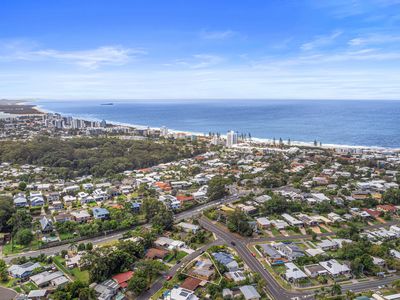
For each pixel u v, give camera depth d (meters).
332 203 159.62
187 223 138.62
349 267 102.25
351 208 155.38
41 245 119.81
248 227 129.38
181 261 108.81
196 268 102.25
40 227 136.12
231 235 130.12
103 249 105.19
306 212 152.38
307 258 107.38
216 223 141.88
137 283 90.50
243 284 94.38
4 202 144.50
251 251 116.81
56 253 115.12
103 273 96.38
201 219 146.38
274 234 131.12
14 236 127.25
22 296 88.56
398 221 143.50
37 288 93.38
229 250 117.19
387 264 103.94
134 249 108.75
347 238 123.94
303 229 135.62
